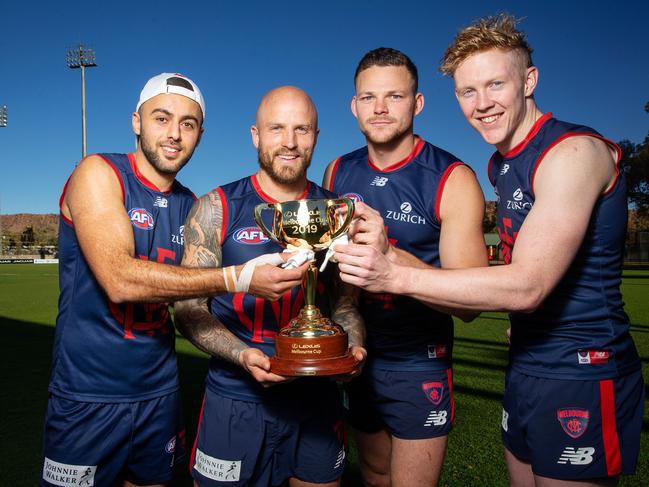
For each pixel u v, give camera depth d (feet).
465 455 10.11
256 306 7.09
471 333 25.25
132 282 6.20
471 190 8.13
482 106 6.40
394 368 8.49
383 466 9.16
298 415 7.00
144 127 7.19
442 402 8.49
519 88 6.37
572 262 6.24
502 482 8.96
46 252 204.64
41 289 52.16
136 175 7.32
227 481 6.91
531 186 6.30
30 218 582.35
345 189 9.05
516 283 5.43
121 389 6.81
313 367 5.88
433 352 8.52
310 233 6.28
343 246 5.62
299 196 7.41
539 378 6.41
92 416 6.70
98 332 6.84
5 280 67.05
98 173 6.90
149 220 7.23
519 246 5.67
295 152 6.93
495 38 6.29
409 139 8.55
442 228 8.24
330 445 7.17
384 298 8.51
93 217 6.59
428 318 8.52
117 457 6.82
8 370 17.01
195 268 6.22
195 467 7.19
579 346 6.22
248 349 6.40
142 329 6.98
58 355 6.97
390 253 6.74
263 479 7.09
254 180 7.41
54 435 6.75
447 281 5.52
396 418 8.50
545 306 6.40
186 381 15.58
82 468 6.66
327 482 7.14
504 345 21.72
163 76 7.32
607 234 6.21
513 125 6.43
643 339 21.88
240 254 7.09
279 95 6.88
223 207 7.16
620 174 6.17
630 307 34.83
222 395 7.03
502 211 6.95
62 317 7.06
